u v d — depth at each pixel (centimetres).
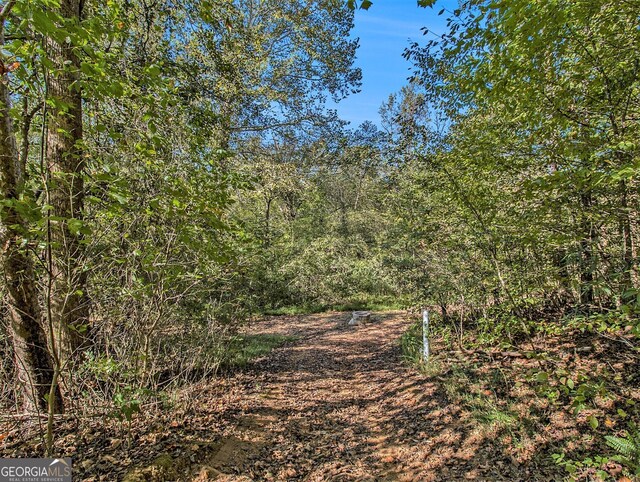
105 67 283
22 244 261
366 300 1580
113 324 399
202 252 395
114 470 306
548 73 363
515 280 507
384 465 362
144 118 316
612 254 382
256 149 1288
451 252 586
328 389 592
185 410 435
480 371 516
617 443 274
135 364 405
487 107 498
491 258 511
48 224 248
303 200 2064
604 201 386
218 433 394
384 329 1075
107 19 363
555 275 441
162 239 361
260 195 903
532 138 392
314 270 1616
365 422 464
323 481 333
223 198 367
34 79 267
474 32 322
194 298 506
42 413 361
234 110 933
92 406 379
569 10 290
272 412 477
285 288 1522
